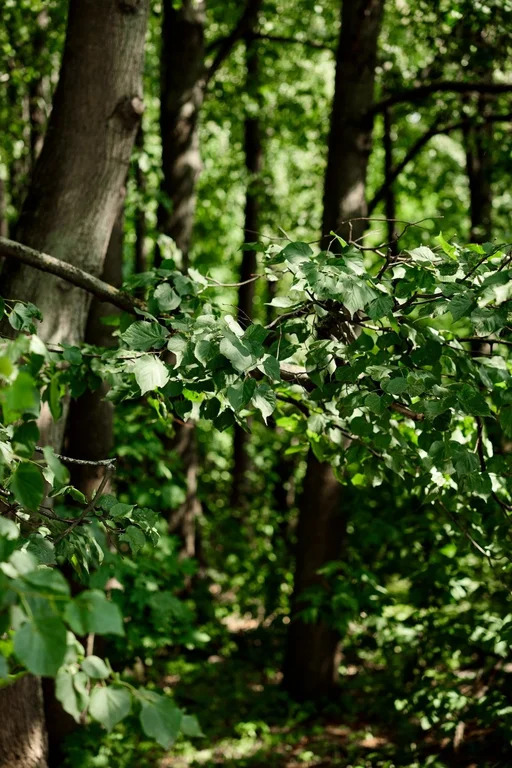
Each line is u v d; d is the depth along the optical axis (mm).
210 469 14680
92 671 1425
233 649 8359
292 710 6785
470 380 2648
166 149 8211
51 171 4195
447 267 2684
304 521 7062
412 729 6188
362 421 2844
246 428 2654
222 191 13555
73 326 4293
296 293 3033
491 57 6820
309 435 3564
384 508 6641
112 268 6312
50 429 4258
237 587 9961
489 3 6031
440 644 5293
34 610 1243
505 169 8203
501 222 9703
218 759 6020
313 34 10430
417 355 2631
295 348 2775
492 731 5723
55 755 5602
